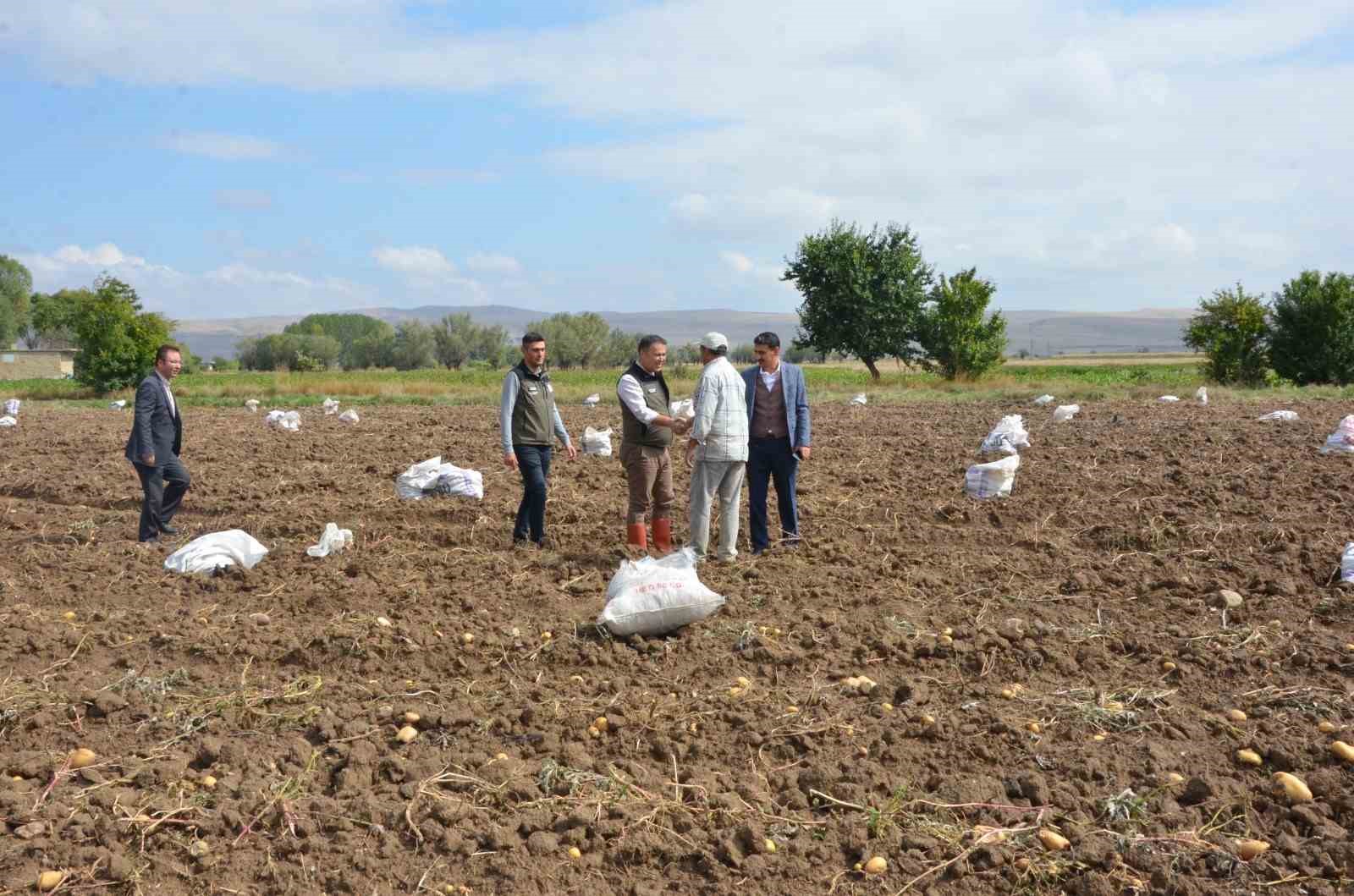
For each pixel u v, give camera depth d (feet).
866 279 157.48
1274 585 23.71
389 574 26.81
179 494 32.81
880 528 31.30
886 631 21.53
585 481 40.52
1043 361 350.64
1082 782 15.17
